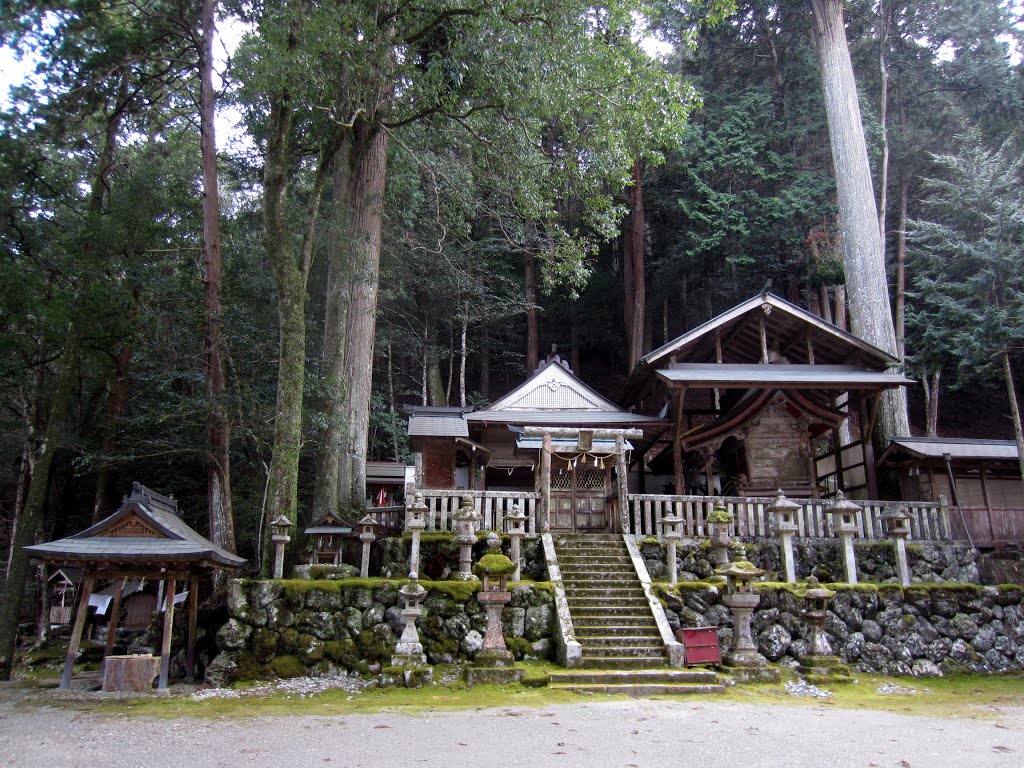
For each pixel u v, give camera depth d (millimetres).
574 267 16125
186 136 21391
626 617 10633
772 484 16406
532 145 16047
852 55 27203
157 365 14180
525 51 13133
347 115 14422
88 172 16984
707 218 23781
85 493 19531
